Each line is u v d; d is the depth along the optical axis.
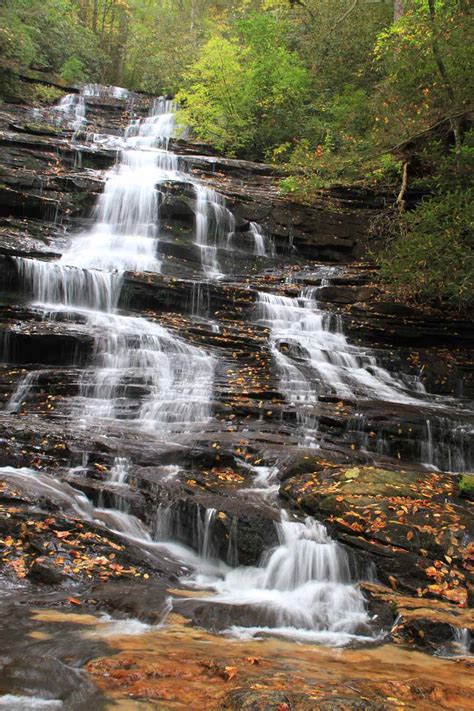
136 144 21.56
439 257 12.34
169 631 4.70
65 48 29.20
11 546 5.76
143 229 16.50
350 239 17.64
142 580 5.75
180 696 3.59
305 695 3.59
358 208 18.41
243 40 28.23
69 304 12.90
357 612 5.49
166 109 26.89
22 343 10.73
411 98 13.05
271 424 9.50
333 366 12.21
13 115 22.00
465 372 12.96
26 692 3.57
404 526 6.34
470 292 12.73
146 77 31.38
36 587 5.36
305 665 4.24
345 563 6.06
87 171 17.67
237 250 16.98
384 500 6.81
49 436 7.95
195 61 28.17
